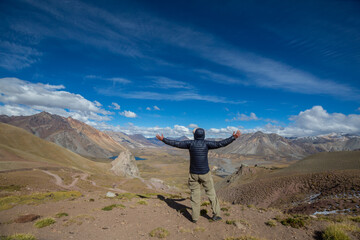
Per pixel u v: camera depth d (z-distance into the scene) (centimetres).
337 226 705
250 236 657
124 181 12838
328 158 12388
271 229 756
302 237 679
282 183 6925
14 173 7450
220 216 888
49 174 9281
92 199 1595
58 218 927
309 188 5816
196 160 755
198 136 765
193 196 798
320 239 659
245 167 14388
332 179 5775
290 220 811
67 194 2214
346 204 2156
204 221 818
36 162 12888
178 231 720
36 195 2036
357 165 9469
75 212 1053
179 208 1054
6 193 3494
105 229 749
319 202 2486
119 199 1555
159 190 11225
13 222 853
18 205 1306
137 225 792
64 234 695
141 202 1242
